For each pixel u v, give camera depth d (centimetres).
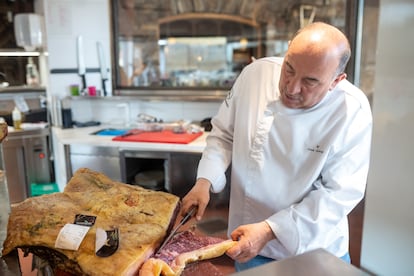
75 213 90
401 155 182
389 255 197
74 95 295
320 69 91
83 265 74
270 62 125
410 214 186
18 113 295
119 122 306
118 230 83
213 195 229
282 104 112
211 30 281
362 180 109
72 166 257
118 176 250
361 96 113
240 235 97
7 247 82
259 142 118
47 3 283
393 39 174
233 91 134
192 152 230
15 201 302
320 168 111
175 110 298
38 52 310
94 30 292
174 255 85
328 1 234
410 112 175
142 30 292
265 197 121
